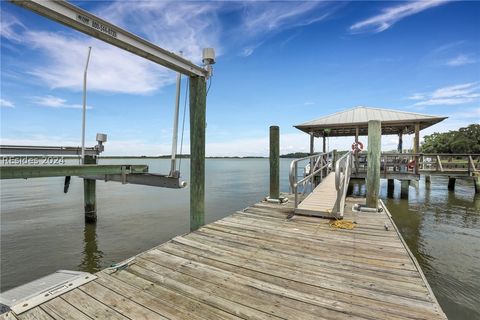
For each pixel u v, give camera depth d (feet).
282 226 13.98
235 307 6.81
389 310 6.63
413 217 28.02
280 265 9.26
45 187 58.75
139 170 16.99
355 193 43.75
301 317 6.39
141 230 25.20
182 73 14.46
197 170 15.33
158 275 8.53
